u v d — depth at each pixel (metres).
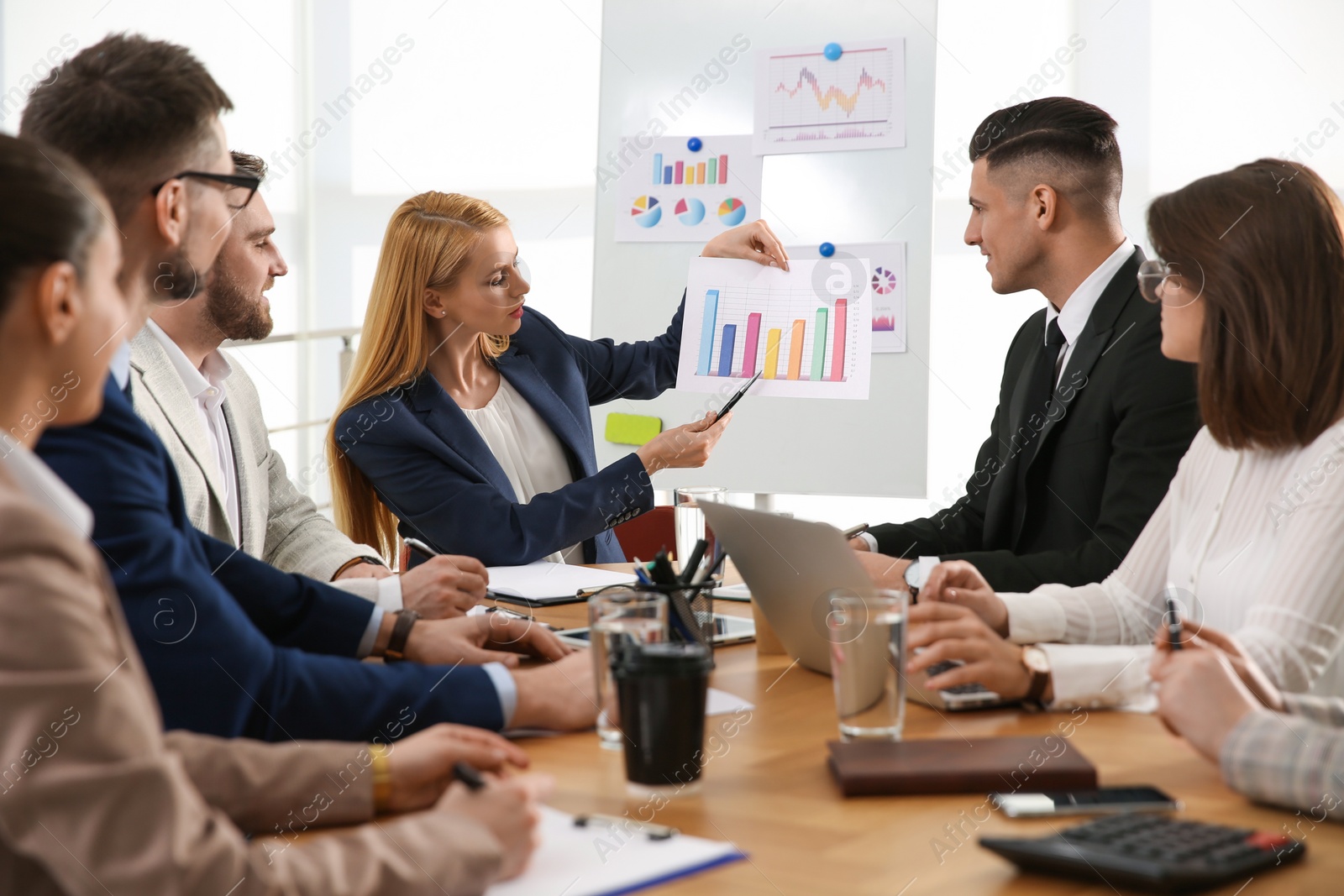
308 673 1.02
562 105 3.83
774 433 3.07
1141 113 3.10
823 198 2.96
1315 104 2.95
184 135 1.10
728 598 1.68
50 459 1.00
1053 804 0.80
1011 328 3.22
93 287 0.67
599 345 2.55
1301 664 1.07
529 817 0.69
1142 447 1.72
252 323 1.76
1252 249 1.19
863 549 2.00
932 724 1.04
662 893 0.67
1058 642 1.31
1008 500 1.96
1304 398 1.19
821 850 0.74
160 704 1.00
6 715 0.57
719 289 2.27
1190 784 0.86
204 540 1.27
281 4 4.05
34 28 4.00
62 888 0.59
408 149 3.99
